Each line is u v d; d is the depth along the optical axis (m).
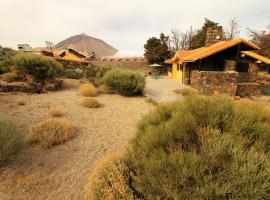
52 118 6.88
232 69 15.56
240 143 2.06
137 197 2.28
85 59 37.44
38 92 10.92
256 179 1.71
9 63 13.48
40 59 12.13
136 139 3.03
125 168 2.63
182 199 1.81
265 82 21.41
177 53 20.95
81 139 5.54
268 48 30.66
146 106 9.79
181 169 1.95
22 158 4.29
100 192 2.48
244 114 2.51
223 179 1.83
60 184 3.50
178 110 2.91
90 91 11.24
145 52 38.97
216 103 2.70
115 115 8.11
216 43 19.59
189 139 2.40
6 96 9.26
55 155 4.54
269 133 2.26
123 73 12.46
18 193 3.22
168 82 20.23
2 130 4.03
